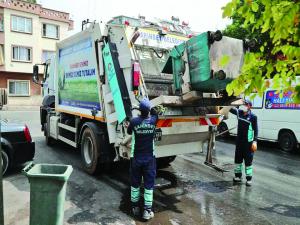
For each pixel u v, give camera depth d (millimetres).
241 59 4781
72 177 6555
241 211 4980
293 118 9984
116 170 7172
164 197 5551
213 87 5027
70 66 8023
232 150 10211
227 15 2127
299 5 1868
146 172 4703
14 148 6504
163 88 5945
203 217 4711
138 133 4703
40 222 3562
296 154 10000
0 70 29375
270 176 7129
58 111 8977
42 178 3520
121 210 4891
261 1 1997
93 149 6555
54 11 32156
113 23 6188
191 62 4910
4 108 27125
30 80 31219
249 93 2146
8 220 4422
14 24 29797
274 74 2201
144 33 6113
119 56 5887
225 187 6180
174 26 7242
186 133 5961
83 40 7164
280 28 1956
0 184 3158
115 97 5836
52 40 32375
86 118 7324
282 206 5242
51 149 9383
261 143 12172
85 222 4426
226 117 6555
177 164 7953
